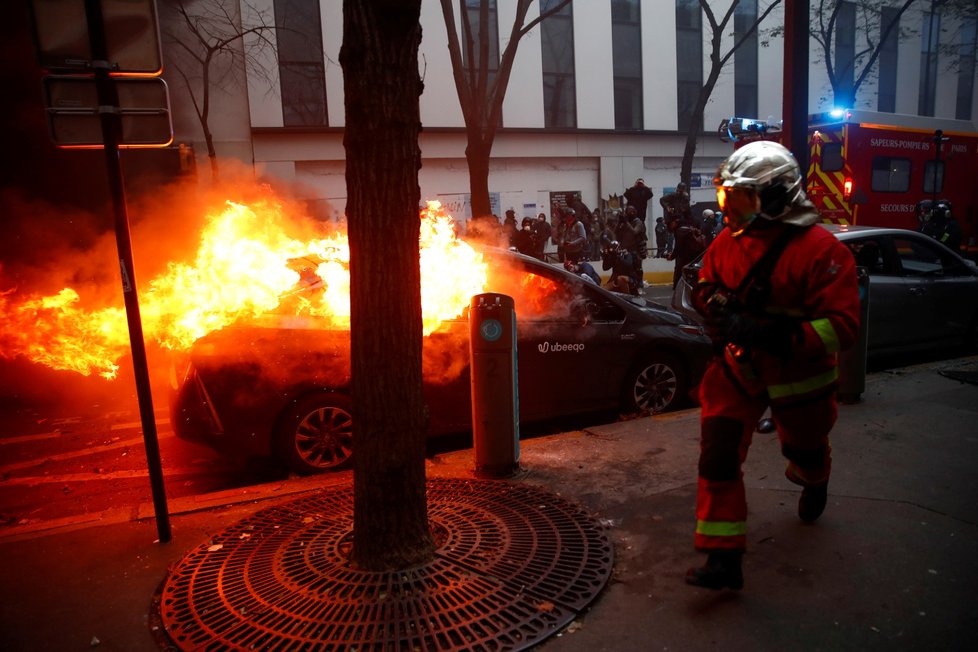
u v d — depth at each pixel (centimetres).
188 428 448
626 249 1531
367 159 279
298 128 1742
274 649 258
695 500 383
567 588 291
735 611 275
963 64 2923
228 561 322
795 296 263
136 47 320
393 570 304
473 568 306
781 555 315
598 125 2177
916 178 1484
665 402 582
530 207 2130
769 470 417
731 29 2386
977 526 338
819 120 1423
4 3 864
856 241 682
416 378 302
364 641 259
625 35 2212
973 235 1614
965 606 272
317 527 355
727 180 259
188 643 264
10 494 470
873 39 2617
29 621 285
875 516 352
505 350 416
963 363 679
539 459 455
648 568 311
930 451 439
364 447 300
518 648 254
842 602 278
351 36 270
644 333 561
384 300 289
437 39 1903
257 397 449
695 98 2361
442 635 263
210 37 1557
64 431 615
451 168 1983
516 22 1220
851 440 464
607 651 254
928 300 706
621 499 388
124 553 342
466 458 468
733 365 275
